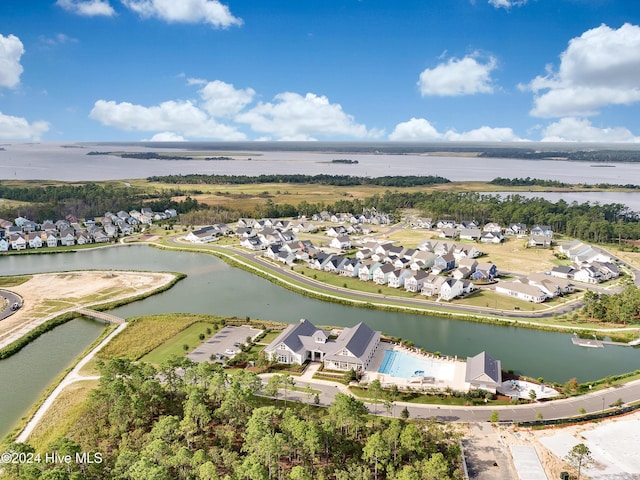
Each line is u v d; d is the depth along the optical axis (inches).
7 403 3041.3
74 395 3063.5
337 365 3513.8
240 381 2906.0
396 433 2438.5
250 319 4495.6
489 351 3848.4
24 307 4761.3
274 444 2284.7
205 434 2615.7
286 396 3105.3
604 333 4158.5
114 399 2728.8
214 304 5024.6
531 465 2406.5
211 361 3570.4
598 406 2970.0
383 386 3228.3
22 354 3762.3
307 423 2465.6
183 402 2856.8
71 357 3718.0
